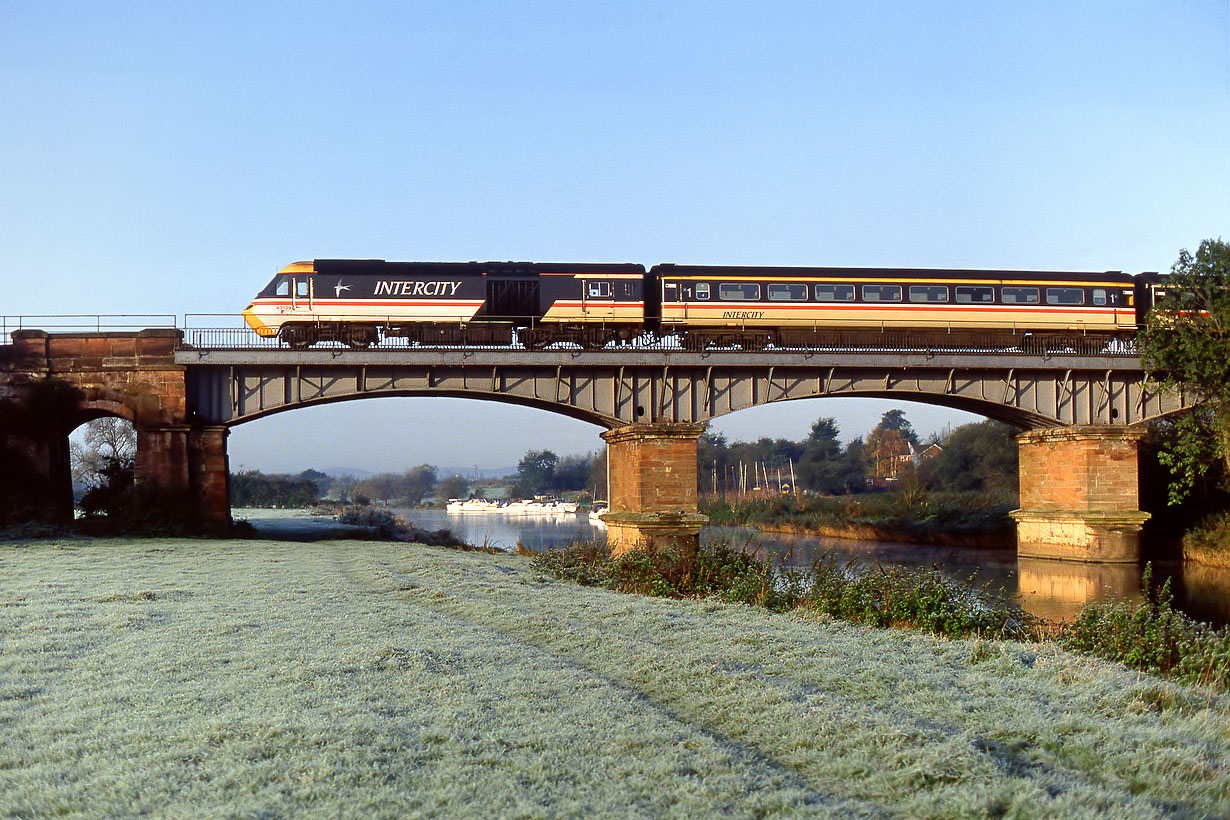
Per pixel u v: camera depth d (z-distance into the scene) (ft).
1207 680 43.19
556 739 30.32
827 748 30.12
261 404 136.15
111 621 52.19
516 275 146.20
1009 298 156.56
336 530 169.17
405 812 23.77
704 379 147.23
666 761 28.43
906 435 623.36
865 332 157.07
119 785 25.38
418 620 54.54
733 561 84.79
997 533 190.29
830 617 60.39
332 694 35.35
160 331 132.57
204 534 132.05
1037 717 33.06
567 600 65.10
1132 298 160.25
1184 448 145.07
